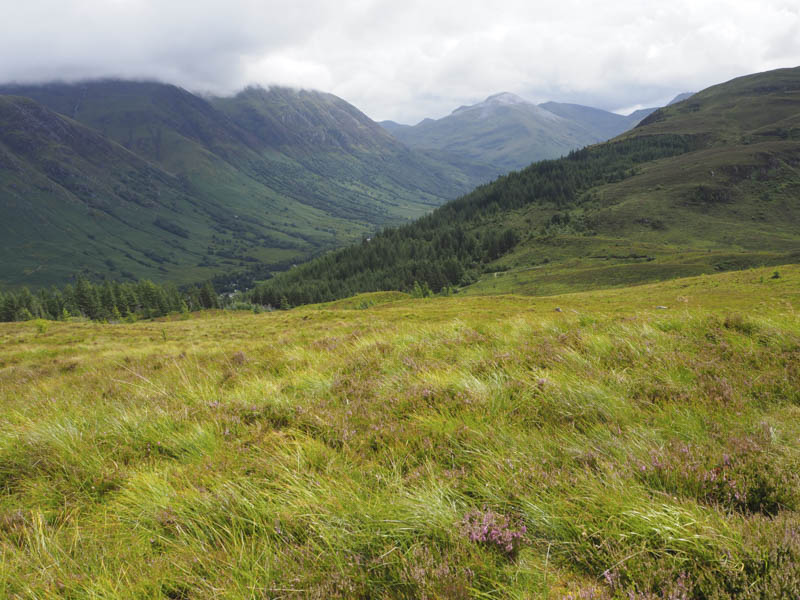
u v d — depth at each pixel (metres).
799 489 2.80
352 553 2.61
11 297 147.00
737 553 2.35
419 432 4.14
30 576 2.57
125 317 146.75
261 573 2.48
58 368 14.19
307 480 3.36
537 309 68.06
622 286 153.75
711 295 75.06
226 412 5.14
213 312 152.38
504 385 5.17
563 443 3.75
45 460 4.09
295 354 9.08
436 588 2.28
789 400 4.47
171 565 2.62
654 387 4.89
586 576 2.45
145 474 3.62
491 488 3.16
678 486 3.04
